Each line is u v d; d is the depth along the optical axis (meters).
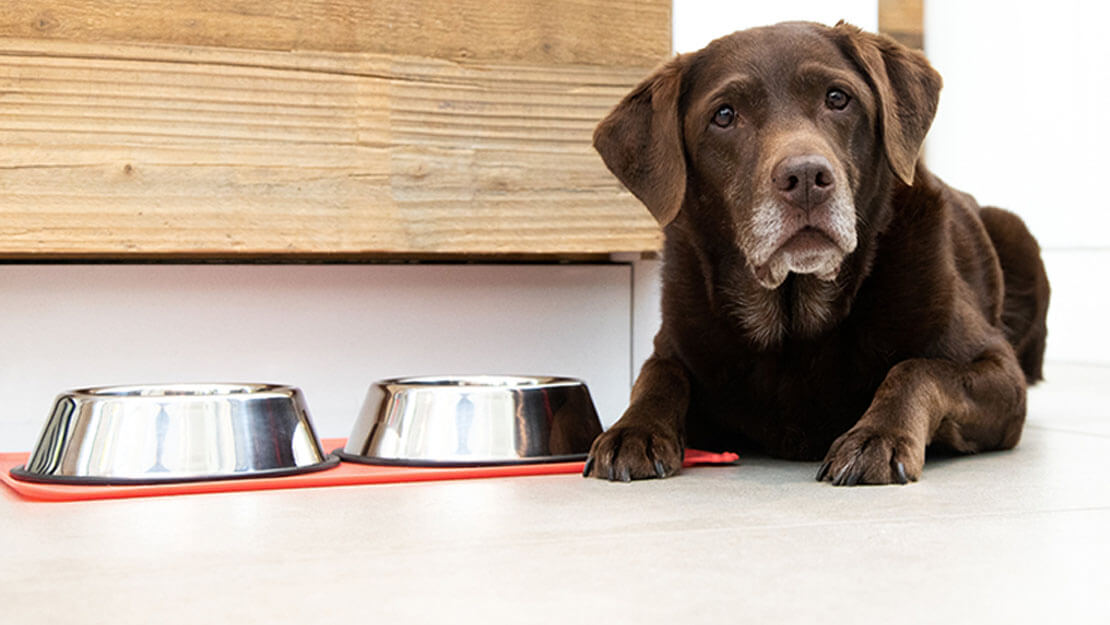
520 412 2.43
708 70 2.50
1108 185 5.52
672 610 1.24
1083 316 5.77
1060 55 5.67
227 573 1.42
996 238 3.81
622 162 2.59
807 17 3.44
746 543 1.59
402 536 1.66
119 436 2.16
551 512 1.86
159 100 2.69
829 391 2.54
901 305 2.48
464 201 2.90
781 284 2.47
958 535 1.64
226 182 2.74
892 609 1.24
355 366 3.21
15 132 2.62
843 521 1.76
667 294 2.70
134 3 2.67
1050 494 2.02
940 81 2.56
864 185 2.44
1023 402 2.58
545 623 1.19
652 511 1.87
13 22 2.61
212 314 3.11
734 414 2.64
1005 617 1.21
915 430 2.21
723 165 2.44
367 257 3.20
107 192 2.68
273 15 2.74
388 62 2.82
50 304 3.01
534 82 2.93
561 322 3.35
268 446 2.24
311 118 2.78
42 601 1.30
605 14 2.98
